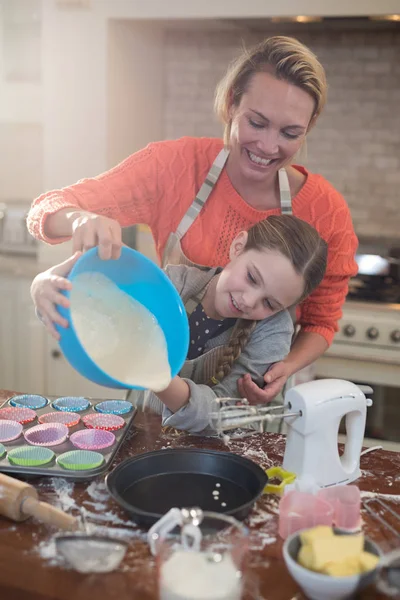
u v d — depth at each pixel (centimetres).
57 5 263
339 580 81
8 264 287
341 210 162
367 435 253
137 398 176
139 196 157
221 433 121
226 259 157
